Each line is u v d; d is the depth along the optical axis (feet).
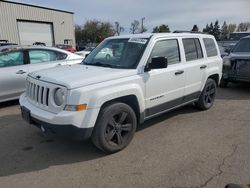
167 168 12.06
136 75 14.17
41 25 113.60
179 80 16.96
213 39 21.20
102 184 10.93
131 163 12.60
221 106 22.29
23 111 14.03
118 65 14.99
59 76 12.94
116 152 13.74
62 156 13.46
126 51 15.55
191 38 18.60
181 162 12.59
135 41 15.67
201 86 19.47
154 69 15.14
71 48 85.97
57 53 25.29
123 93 13.29
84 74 13.17
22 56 23.07
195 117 19.29
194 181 11.00
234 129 16.85
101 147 13.09
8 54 22.40
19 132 16.69
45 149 14.28
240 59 27.61
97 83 12.56
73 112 11.73
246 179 11.08
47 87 12.53
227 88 30.45
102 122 12.74
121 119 13.57
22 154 13.73
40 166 12.50
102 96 12.39
